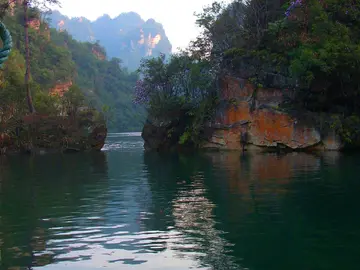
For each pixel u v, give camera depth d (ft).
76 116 128.57
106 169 70.23
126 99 447.42
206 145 114.62
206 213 33.81
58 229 29.76
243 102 105.09
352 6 102.58
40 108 130.11
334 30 96.63
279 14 117.39
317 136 93.20
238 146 105.91
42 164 82.53
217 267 21.86
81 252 24.45
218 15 132.46
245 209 34.83
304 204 36.06
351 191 41.37
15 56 187.42
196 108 121.49
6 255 24.12
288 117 96.73
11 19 257.34
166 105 124.57
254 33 117.19
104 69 482.28
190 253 23.94
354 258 22.85
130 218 32.68
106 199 41.14
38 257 23.70
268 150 100.63
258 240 26.21
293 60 96.78
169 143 125.08
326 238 26.43
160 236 27.45
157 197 41.57
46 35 344.90
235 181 50.65
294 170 59.21
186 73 131.13
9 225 31.22
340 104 100.78
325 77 94.38
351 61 90.02
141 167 72.18
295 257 23.16
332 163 66.80
